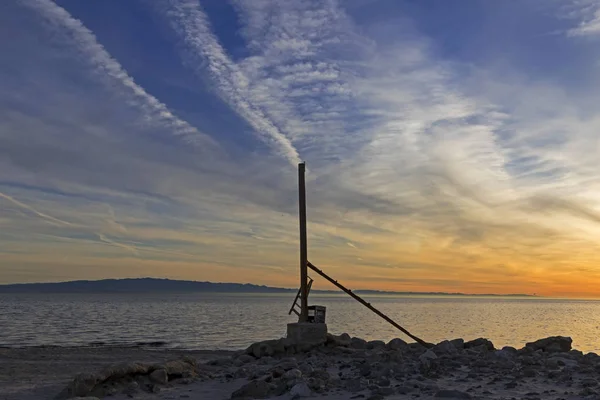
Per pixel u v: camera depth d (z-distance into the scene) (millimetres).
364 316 109812
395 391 11383
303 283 20625
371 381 12836
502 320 101500
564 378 13039
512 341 52281
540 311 171000
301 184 21172
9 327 66438
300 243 20859
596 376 13625
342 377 13969
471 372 14117
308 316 20547
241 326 73000
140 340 49312
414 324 81562
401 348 20250
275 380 13305
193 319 91688
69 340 48812
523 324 87562
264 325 75562
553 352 19203
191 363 15898
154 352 26172
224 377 14844
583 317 124250
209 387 13430
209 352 26797
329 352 19141
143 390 13039
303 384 11766
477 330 69125
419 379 12992
